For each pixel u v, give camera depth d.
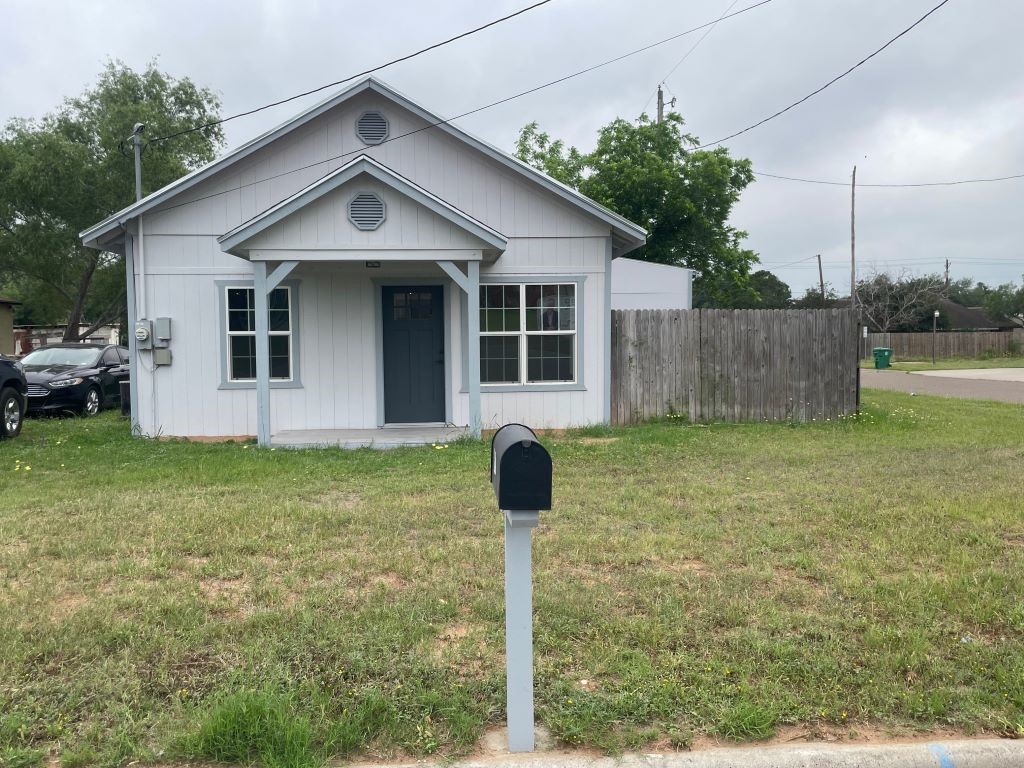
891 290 56.34
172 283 11.70
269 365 11.37
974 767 3.11
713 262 31.62
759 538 5.87
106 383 16.31
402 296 12.29
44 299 36.09
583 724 3.29
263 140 11.62
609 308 12.33
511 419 12.27
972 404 16.77
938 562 5.33
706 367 13.04
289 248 10.39
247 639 4.04
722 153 30.58
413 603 4.53
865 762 3.09
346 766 3.07
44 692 3.52
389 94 11.77
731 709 3.39
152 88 32.28
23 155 27.81
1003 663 3.82
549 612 4.40
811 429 12.23
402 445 10.73
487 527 6.20
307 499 7.32
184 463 9.38
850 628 4.22
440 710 3.39
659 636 4.10
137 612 4.43
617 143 30.73
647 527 6.21
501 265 12.13
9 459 9.77
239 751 3.07
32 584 4.86
